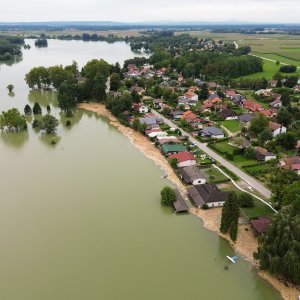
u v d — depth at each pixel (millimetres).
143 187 94000
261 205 84500
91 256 68062
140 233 75250
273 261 60125
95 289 60562
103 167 105500
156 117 149000
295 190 73250
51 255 68125
